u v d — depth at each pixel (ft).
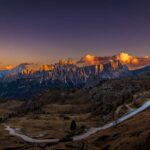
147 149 423.64
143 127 589.32
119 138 562.66
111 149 508.53
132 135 542.98
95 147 579.07
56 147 650.43
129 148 460.55
